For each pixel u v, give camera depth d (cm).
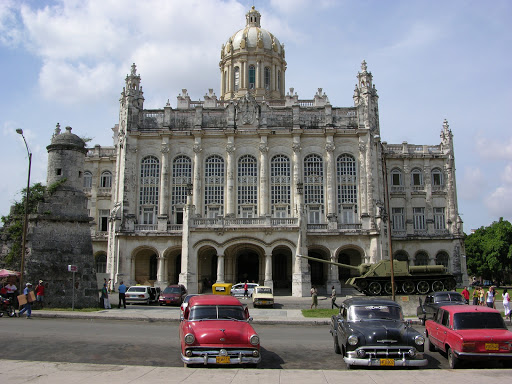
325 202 6444
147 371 1455
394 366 1571
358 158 6550
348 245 6072
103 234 6969
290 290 5922
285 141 6600
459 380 1358
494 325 1708
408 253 6944
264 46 7925
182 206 6475
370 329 1602
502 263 7756
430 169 7344
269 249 5481
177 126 6700
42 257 3506
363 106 6638
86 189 7294
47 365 1548
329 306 4222
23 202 4031
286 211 6431
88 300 3578
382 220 6112
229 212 6381
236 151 6594
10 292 3238
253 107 6688
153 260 6562
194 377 1374
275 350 1966
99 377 1369
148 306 4031
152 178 6588
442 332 1781
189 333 1534
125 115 6719
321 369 1634
